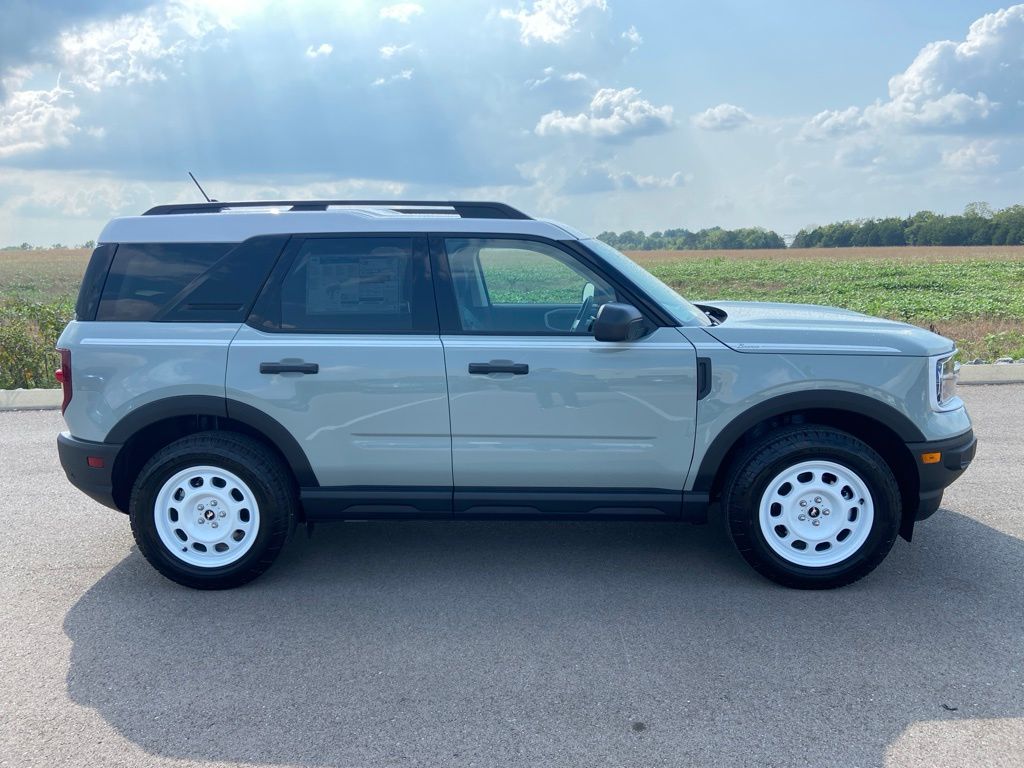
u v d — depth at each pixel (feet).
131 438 14.56
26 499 19.65
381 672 11.62
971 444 14.33
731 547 16.29
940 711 10.41
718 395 13.91
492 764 9.49
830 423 14.78
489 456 14.24
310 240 14.49
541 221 14.69
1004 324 53.31
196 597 14.28
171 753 9.82
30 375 33.83
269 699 10.96
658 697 10.84
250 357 14.12
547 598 14.01
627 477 14.29
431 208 15.24
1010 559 15.30
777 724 10.19
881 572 14.83
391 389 14.08
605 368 13.93
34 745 10.01
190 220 14.74
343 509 14.64
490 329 14.34
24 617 13.55
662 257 239.09
